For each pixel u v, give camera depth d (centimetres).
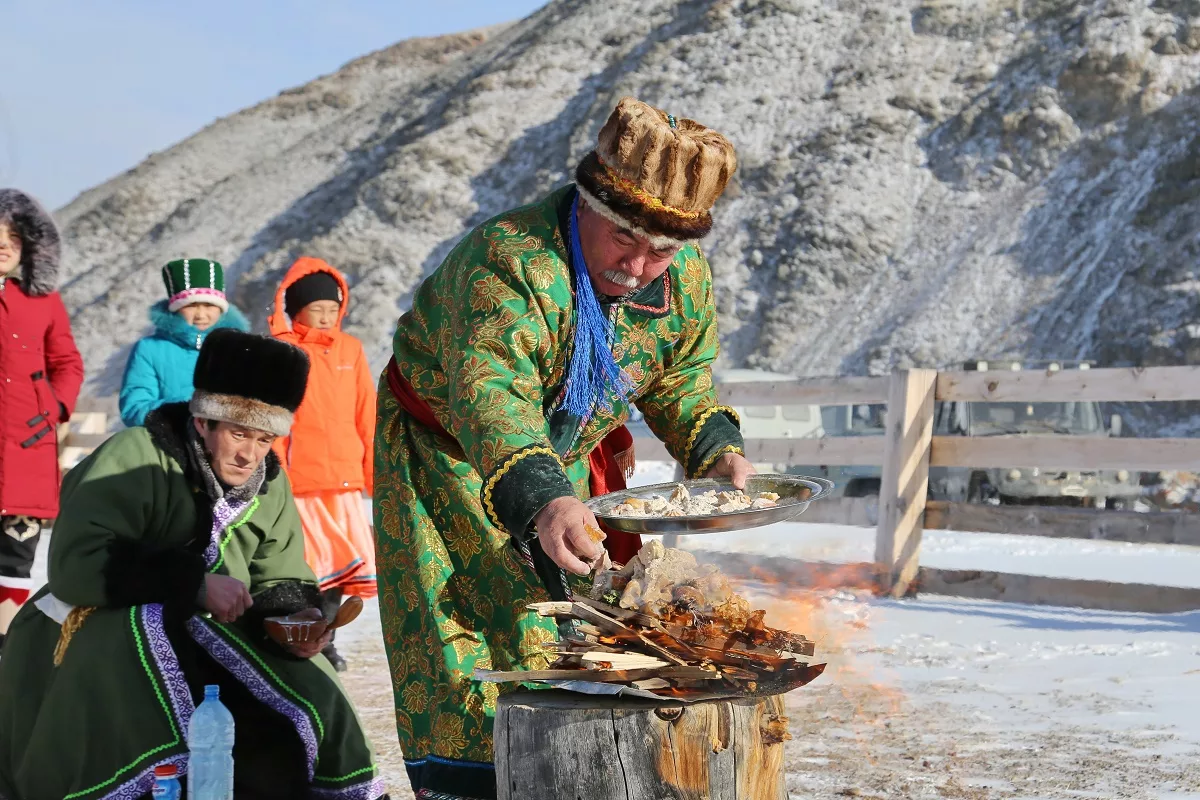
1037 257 5569
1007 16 6994
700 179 292
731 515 283
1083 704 550
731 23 7831
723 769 265
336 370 656
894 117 6575
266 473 400
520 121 8106
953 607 835
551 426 316
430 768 308
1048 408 1827
